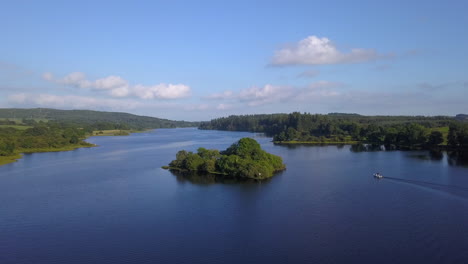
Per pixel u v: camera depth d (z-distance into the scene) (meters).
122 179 140.50
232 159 148.25
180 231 81.62
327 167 164.88
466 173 143.25
